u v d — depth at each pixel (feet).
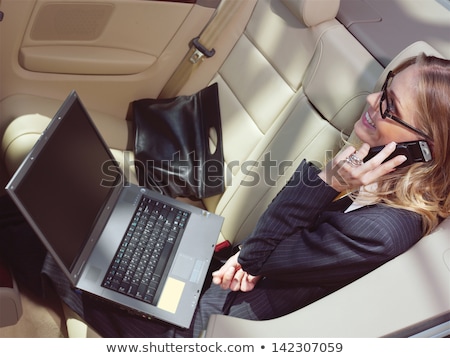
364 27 4.50
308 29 4.52
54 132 3.75
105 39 5.03
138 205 4.45
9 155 4.46
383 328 2.96
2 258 4.62
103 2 4.77
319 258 3.32
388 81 3.43
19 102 4.82
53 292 4.62
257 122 4.87
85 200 4.05
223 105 5.19
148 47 5.19
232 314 3.87
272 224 3.56
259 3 5.00
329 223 3.42
